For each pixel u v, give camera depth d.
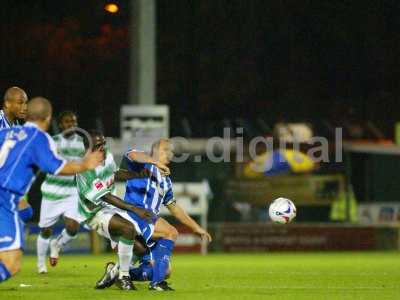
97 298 28.00
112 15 106.69
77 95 106.75
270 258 62.88
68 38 106.88
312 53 106.12
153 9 63.19
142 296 28.69
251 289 32.69
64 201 41.25
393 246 76.81
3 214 25.19
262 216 81.81
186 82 106.06
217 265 52.00
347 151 82.88
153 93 63.69
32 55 106.25
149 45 63.25
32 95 106.25
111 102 106.75
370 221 80.06
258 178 81.56
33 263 53.38
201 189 72.38
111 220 30.78
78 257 65.12
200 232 32.56
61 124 42.72
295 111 104.75
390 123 94.62
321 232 75.69
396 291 32.12
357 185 86.00
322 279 38.88
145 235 30.95
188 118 105.25
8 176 25.05
